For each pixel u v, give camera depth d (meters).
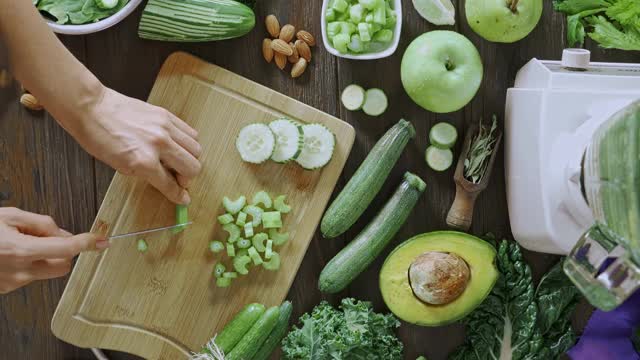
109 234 1.40
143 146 1.25
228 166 1.41
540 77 1.29
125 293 1.41
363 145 1.45
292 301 1.47
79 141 1.26
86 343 1.41
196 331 1.43
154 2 1.30
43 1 1.31
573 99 1.24
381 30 1.36
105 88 1.26
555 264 1.44
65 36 1.40
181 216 1.38
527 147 1.31
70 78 1.20
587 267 0.95
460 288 1.35
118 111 1.25
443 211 1.46
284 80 1.43
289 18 1.42
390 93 1.45
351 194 1.36
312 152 1.39
